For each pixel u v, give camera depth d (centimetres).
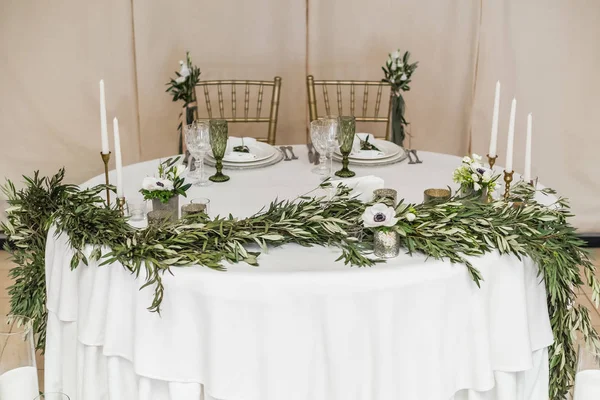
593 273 244
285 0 447
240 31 453
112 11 445
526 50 445
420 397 223
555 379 257
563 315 249
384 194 243
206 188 283
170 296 215
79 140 465
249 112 470
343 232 221
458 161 318
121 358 234
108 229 228
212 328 213
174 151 473
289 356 214
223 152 292
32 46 447
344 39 454
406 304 215
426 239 219
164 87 461
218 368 215
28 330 249
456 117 463
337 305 210
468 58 452
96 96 459
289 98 466
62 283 244
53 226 254
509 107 456
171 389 223
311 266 216
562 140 456
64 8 443
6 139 460
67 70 453
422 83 459
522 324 229
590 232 466
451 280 218
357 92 462
